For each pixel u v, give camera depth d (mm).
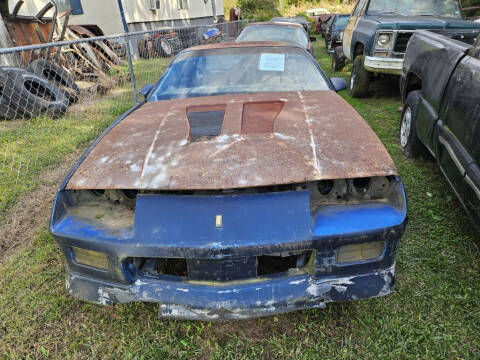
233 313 1630
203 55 3211
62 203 1814
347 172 1676
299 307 1654
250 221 1584
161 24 16109
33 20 7473
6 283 2322
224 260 1588
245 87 2871
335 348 1758
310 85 2906
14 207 3221
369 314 1927
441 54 2930
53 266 2457
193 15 19484
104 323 1981
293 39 6488
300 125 2051
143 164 1794
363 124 2100
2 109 5301
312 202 1741
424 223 2689
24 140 4727
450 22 4957
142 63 10031
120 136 2115
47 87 5875
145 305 2076
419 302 1985
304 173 1663
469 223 2662
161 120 2271
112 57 9039
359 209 1692
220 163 1731
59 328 1964
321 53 13578
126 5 13562
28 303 2139
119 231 1678
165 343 1835
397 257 2334
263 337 1843
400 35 5121
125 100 6609
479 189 1941
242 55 3160
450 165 2443
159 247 1585
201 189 1643
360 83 6105
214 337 1855
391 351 1724
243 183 1616
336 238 1578
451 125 2486
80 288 1800
